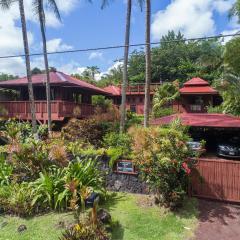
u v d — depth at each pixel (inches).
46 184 475.2
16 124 911.7
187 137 487.5
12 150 561.3
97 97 1385.3
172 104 1509.6
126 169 526.6
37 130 888.9
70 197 457.4
